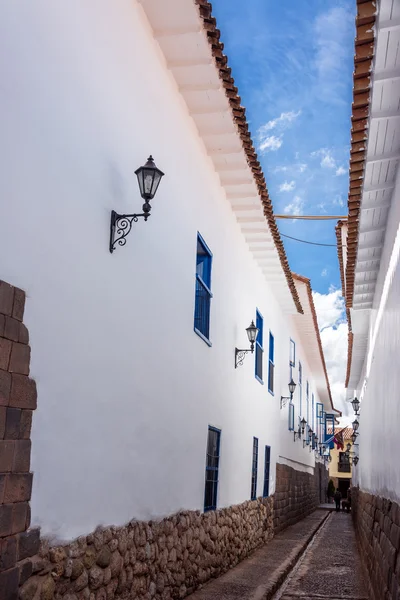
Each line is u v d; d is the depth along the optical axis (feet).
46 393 15.10
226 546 33.47
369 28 15.64
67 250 16.38
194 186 28.60
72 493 16.29
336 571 37.58
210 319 31.27
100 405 18.10
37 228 14.97
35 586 14.20
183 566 25.38
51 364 15.38
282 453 59.11
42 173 15.29
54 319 15.60
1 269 13.48
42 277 15.10
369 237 27.91
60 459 15.70
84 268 17.33
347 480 177.47
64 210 16.30
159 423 23.13
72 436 16.37
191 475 27.25
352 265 31.40
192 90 26.40
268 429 49.98
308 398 90.12
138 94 21.88
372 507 33.37
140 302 21.43
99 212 18.44
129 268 20.54
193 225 28.30
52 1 15.98
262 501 46.19
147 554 21.27
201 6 21.77
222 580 30.27
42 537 14.73
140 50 22.15
